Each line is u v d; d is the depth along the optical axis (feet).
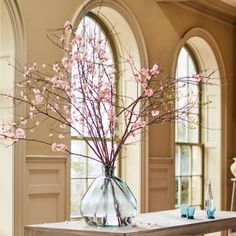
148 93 11.30
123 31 21.35
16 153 16.15
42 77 16.99
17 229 16.14
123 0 20.74
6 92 16.40
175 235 12.09
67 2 18.16
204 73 27.09
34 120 16.79
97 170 20.92
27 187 16.58
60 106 16.96
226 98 27.27
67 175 17.89
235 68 28.25
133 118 18.33
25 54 16.56
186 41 24.40
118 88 21.57
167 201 22.97
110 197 11.41
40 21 17.20
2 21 16.53
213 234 25.66
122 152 21.68
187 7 24.52
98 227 11.37
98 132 11.25
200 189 26.89
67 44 17.74
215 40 26.48
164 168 22.76
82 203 11.66
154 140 22.17
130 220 11.64
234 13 26.94
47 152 17.25
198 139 27.07
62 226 11.62
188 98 25.58
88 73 11.34
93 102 11.02
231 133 27.86
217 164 26.84
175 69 23.53
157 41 22.58
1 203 16.33
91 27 20.89
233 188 25.89
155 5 22.56
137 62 21.38
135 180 21.36
